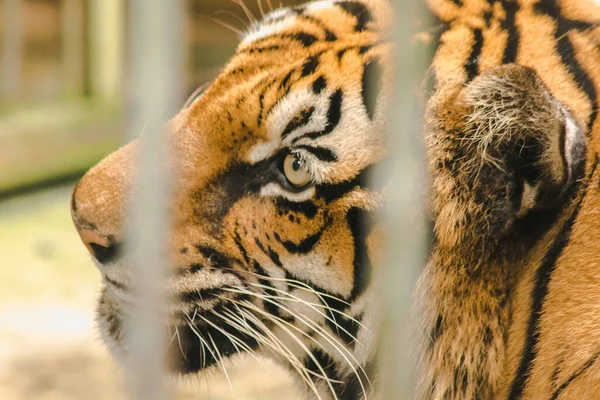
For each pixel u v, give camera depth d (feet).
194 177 18.90
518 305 17.72
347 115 18.03
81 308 43.93
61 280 46.88
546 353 17.20
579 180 17.10
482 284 17.83
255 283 19.30
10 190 58.13
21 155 57.82
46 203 57.88
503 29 18.80
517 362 17.71
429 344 18.33
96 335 21.72
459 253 17.71
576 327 16.88
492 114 16.80
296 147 18.34
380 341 18.70
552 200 16.92
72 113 61.98
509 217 17.15
